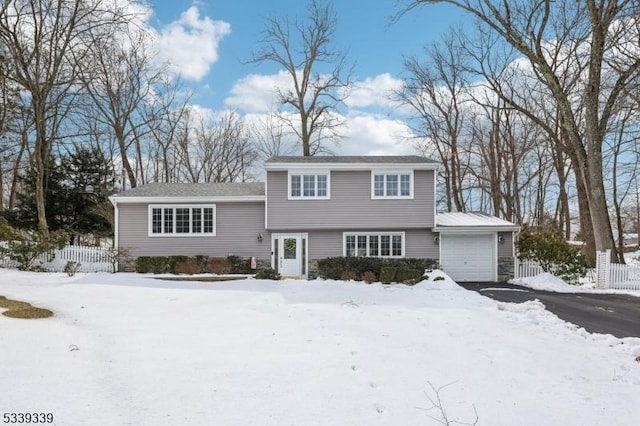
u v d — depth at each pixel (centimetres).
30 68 1955
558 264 1886
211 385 473
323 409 424
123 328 712
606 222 1862
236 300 1017
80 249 1806
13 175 2925
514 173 3161
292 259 1967
